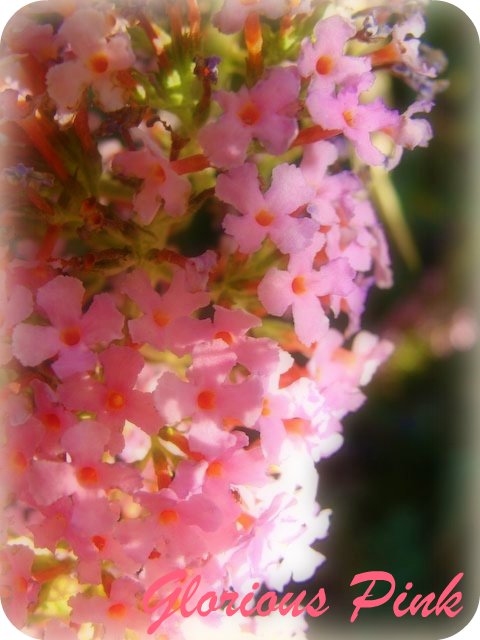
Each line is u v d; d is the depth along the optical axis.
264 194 0.06
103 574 0.07
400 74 0.08
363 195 0.09
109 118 0.07
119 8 0.07
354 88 0.07
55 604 0.07
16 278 0.06
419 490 0.12
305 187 0.06
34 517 0.07
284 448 0.07
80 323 0.06
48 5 0.07
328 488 0.12
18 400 0.06
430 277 0.12
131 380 0.06
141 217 0.06
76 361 0.06
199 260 0.07
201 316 0.08
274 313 0.07
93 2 0.07
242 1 0.06
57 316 0.06
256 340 0.07
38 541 0.06
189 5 0.07
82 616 0.07
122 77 0.06
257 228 0.06
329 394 0.08
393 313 0.12
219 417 0.06
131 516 0.07
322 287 0.07
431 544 0.11
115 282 0.07
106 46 0.06
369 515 0.12
